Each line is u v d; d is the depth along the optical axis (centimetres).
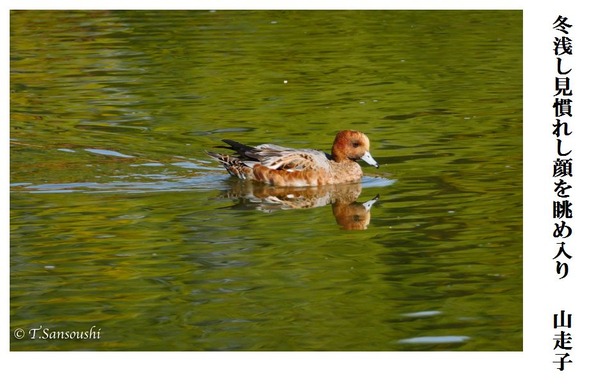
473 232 1398
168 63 2662
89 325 1105
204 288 1204
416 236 1388
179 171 1786
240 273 1252
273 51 2797
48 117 2153
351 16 3300
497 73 2520
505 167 1750
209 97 2314
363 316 1122
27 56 2744
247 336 1073
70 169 1778
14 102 2281
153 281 1227
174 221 1476
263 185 1714
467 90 2358
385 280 1225
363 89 2375
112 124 2097
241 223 1466
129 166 1803
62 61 2684
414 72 2547
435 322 1109
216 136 2008
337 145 1753
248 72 2564
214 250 1338
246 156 1750
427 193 1608
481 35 2988
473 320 1113
